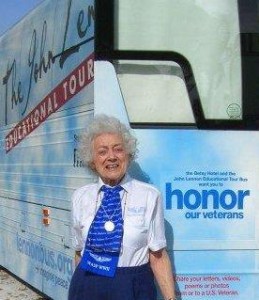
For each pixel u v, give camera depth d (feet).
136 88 10.20
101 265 8.18
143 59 10.20
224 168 10.30
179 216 10.23
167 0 10.28
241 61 10.44
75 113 11.25
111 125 8.47
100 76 10.13
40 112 13.20
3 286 16.61
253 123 10.37
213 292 10.34
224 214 10.30
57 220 12.44
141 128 10.17
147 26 10.24
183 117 10.28
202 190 10.27
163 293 8.50
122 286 8.13
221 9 10.42
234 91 10.41
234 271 10.33
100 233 8.21
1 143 16.42
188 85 10.29
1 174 16.53
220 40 10.42
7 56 15.76
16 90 14.94
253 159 10.36
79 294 8.31
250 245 10.35
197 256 10.28
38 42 13.37
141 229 8.23
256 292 10.39
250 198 10.35
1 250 16.93
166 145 10.21
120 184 8.40
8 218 16.06
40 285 13.70
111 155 8.35
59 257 12.43
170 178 10.22
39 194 13.47
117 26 10.17
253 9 10.48
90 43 10.52
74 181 11.38
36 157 13.55
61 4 12.05
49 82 12.63
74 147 11.33
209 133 10.29
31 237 14.20
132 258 8.21
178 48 10.30
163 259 8.50
